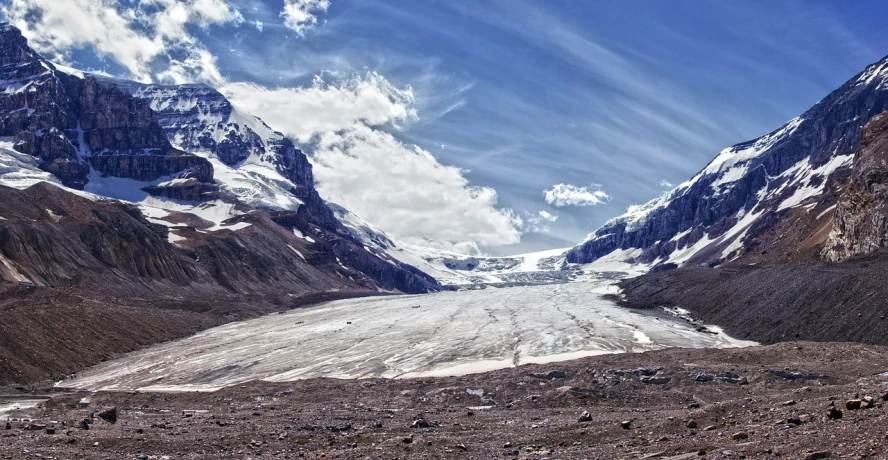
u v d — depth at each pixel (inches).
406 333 4687.5
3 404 2436.0
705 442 1096.2
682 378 2276.1
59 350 3558.1
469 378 2576.3
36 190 7780.5
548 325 4692.4
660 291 6343.5
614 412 1845.5
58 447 1295.5
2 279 5152.6
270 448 1344.7
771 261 6555.1
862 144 5910.4
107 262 7071.9
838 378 2117.4
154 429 1589.6
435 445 1307.8
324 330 5103.3
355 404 2240.4
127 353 4077.3
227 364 3604.8
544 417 1791.3
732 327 4124.0
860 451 845.2
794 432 1049.5
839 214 5339.6
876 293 3309.5
